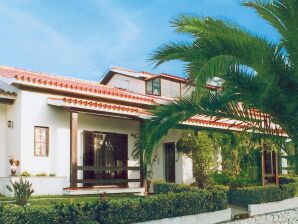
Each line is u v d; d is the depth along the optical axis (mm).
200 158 19188
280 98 9492
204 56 8922
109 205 11898
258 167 21797
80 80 24859
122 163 20406
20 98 17078
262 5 9336
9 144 17453
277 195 18453
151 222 13055
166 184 18375
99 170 18672
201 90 8359
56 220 10758
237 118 10125
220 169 21141
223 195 15742
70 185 17156
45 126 17641
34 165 17125
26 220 10305
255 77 9453
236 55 8977
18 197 12664
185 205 14180
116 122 20438
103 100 20031
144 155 10242
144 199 12992
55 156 17844
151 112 10430
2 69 20094
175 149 21250
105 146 19953
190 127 19938
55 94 18266
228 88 9789
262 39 9203
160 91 25484
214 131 20766
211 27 9211
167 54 9344
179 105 10078
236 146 20234
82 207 11359
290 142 10656
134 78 27219
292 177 22953
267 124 10141
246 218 16469
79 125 19062
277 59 9336
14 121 17281
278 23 9414
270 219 17250
